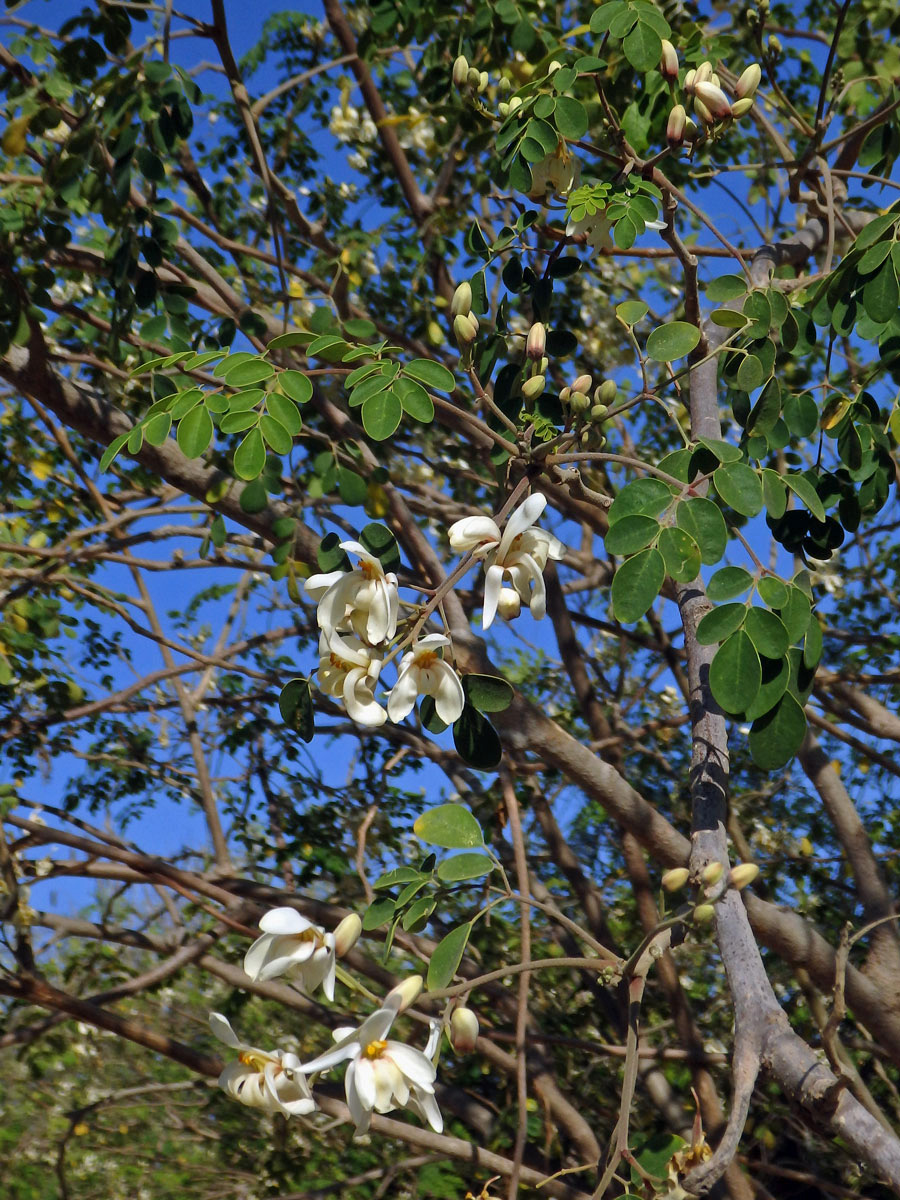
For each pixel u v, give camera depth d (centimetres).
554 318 507
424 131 484
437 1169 497
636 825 329
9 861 405
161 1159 632
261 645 566
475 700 196
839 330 245
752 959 183
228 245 430
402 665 172
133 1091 517
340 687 175
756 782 571
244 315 339
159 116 298
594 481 390
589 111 314
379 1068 157
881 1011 340
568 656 505
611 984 179
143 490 505
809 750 409
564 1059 498
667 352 222
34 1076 538
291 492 395
